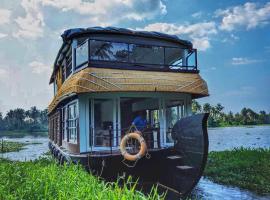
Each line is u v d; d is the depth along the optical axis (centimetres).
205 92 1169
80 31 1184
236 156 1917
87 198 602
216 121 15025
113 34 1230
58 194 656
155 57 1469
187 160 1035
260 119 16562
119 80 1053
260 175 1418
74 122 1206
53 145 2172
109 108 1263
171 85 1114
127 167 1045
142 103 1456
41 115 14375
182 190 1037
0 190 693
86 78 1023
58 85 2019
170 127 1262
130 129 1136
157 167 1085
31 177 811
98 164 1009
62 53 1481
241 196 1134
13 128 13925
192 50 1271
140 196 582
